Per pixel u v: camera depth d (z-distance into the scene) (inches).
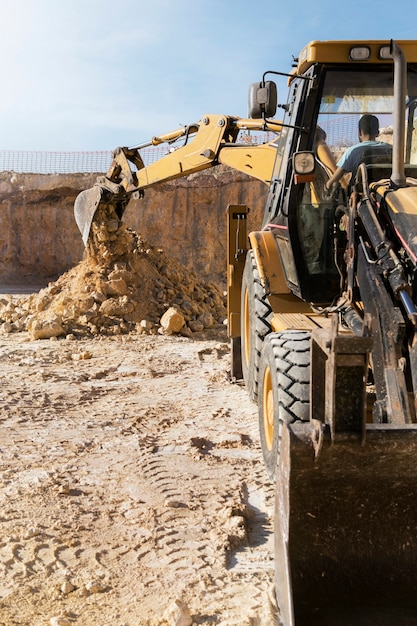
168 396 286.4
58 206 885.2
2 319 471.8
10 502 174.2
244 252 292.5
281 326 192.9
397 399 130.3
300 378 163.9
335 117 204.7
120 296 445.7
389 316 142.2
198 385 305.1
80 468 199.9
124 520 165.3
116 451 215.5
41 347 387.2
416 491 118.0
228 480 191.0
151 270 477.4
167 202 837.8
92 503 174.9
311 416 116.6
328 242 206.8
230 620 122.6
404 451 111.6
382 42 194.2
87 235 457.1
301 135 206.2
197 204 842.2
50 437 229.1
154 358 359.6
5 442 223.1
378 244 154.3
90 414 258.1
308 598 117.4
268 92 197.0
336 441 108.7
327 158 205.5
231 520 162.6
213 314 488.7
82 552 149.2
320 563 119.1
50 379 312.2
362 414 108.5
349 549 119.6
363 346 105.3
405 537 119.9
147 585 136.0
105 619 123.7
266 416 188.4
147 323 428.1
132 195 423.2
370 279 152.6
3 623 121.9
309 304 212.4
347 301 178.1
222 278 839.7
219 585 136.0
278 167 230.8
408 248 150.3
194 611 126.0
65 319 430.3
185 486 186.1
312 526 118.4
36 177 885.2
